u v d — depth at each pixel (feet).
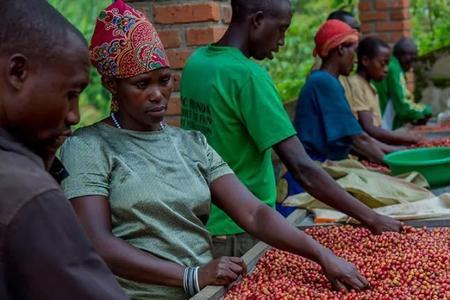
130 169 7.57
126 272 7.25
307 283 8.40
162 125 8.02
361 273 8.46
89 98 21.90
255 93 9.70
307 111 15.08
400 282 8.26
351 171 13.44
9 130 4.63
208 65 10.09
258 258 9.39
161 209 7.57
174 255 7.67
